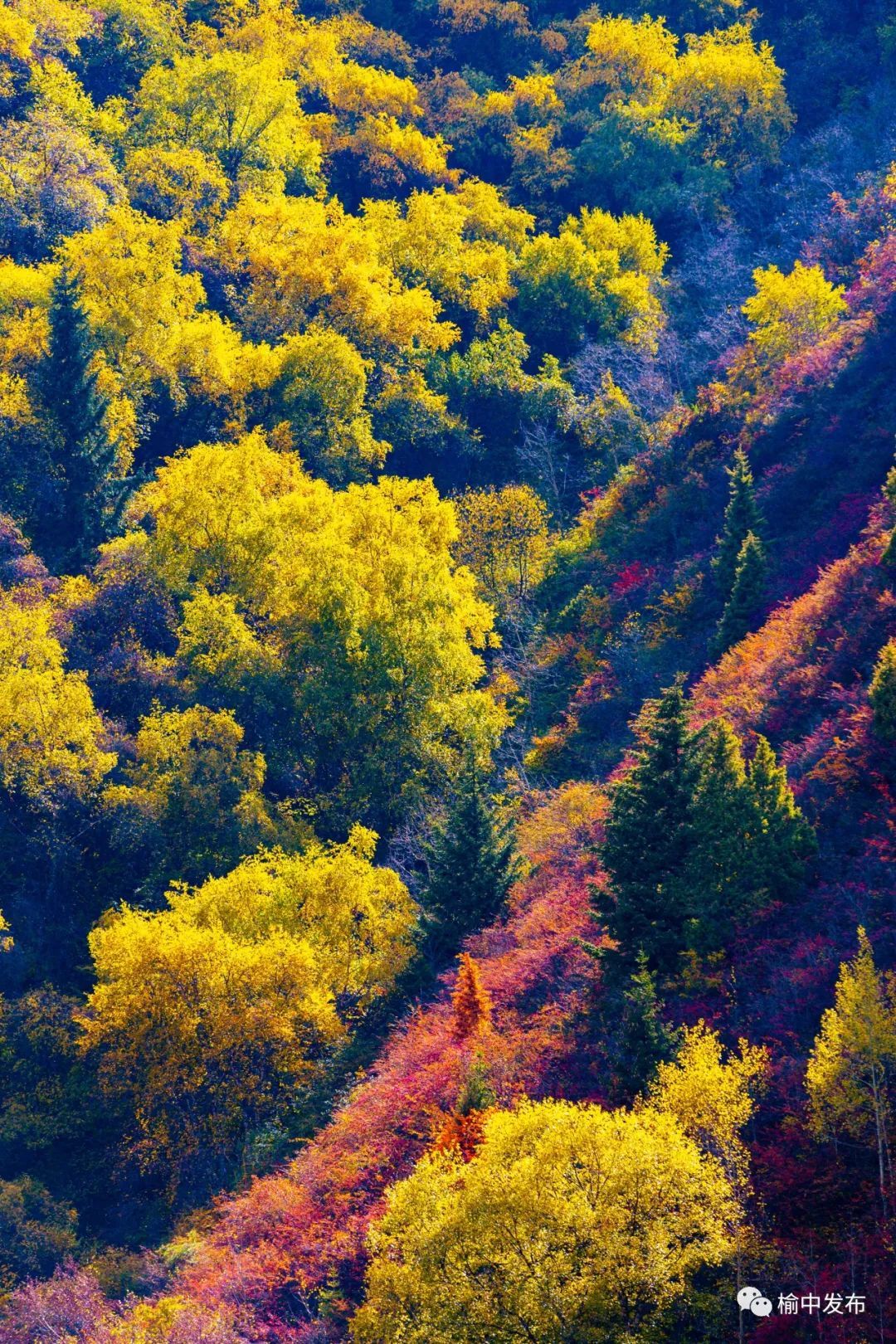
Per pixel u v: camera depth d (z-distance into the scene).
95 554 100.25
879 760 50.50
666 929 45.25
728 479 91.50
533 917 57.25
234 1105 58.88
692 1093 34.06
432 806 79.81
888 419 83.12
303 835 77.62
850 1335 31.17
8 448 103.19
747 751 57.78
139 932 60.16
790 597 72.31
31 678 77.62
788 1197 35.25
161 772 78.56
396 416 119.50
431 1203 32.97
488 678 95.00
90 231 127.88
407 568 87.69
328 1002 60.53
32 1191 58.69
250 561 91.81
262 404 116.19
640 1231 31.12
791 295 99.12
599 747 76.75
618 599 89.81
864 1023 35.12
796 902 46.34
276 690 85.44
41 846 77.00
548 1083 45.03
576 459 118.94
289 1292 44.00
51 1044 66.00
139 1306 45.31
